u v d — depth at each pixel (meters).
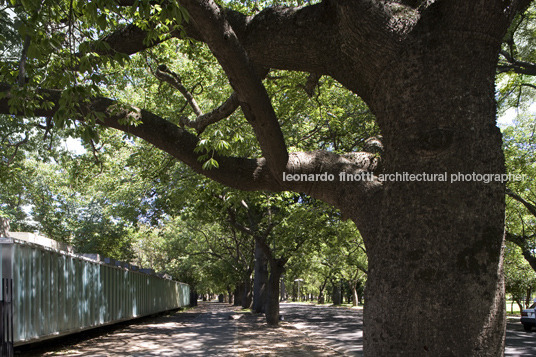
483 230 3.42
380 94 4.02
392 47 3.83
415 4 4.15
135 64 13.72
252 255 37.22
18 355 11.42
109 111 5.38
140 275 23.06
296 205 18.05
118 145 18.39
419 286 3.38
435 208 3.47
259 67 5.27
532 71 12.52
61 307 12.41
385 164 3.89
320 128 15.67
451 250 3.39
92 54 5.04
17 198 32.19
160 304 28.95
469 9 3.56
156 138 5.23
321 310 41.69
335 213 18.50
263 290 29.45
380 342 3.48
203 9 3.37
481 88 3.65
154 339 15.01
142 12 4.23
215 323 22.44
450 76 3.62
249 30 4.63
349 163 4.79
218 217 22.28
